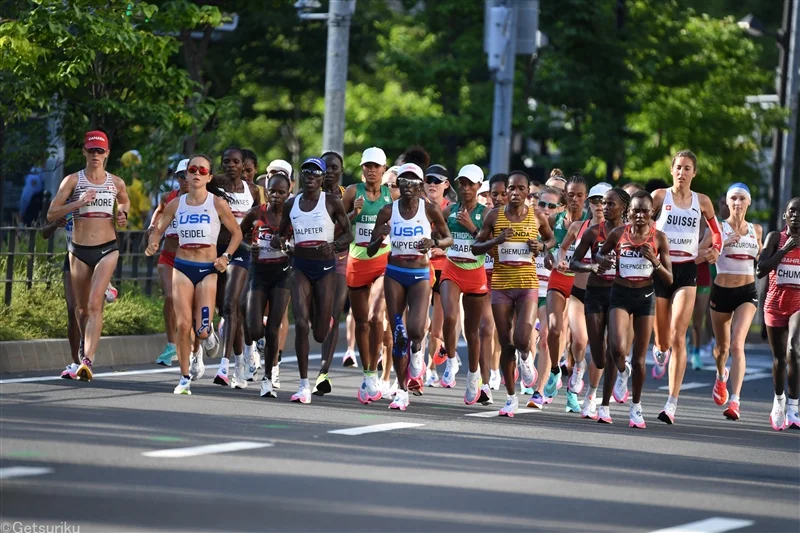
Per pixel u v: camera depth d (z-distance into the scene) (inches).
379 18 6397.6
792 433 1804.9
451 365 2092.8
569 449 1509.6
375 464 1312.7
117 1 2568.9
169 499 1090.7
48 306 2210.9
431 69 5083.7
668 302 1830.7
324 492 1156.5
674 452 1549.0
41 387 1777.8
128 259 2657.5
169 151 2866.6
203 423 1518.2
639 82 4773.6
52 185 3651.6
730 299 1952.5
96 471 1192.8
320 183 1774.1
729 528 1121.4
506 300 1785.2
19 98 2571.4
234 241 1793.8
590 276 1820.9
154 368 2132.1
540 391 1957.4
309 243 1764.3
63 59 2573.8
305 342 1780.3
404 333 1758.1
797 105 4566.9
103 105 2664.9
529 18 3289.9
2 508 1032.2
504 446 1494.8
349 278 1834.4
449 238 1772.9
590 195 1820.9
